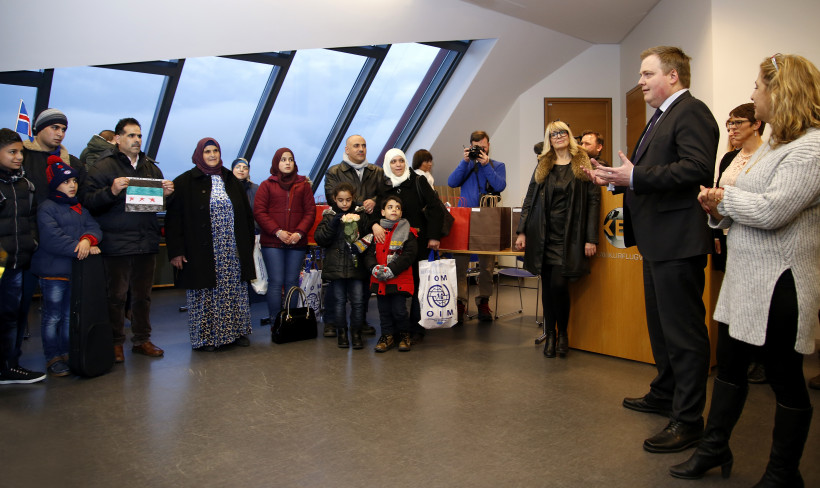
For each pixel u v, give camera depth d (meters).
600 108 8.69
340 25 5.77
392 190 4.23
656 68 2.51
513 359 3.83
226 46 5.28
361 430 2.60
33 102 5.69
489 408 2.88
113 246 3.68
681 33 6.02
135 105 6.42
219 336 4.05
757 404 2.95
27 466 2.26
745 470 2.21
